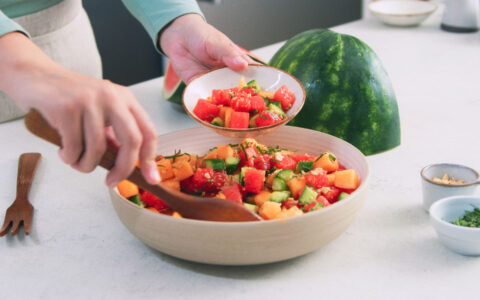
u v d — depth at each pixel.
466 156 1.40
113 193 1.03
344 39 1.41
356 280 0.97
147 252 1.08
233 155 1.20
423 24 2.52
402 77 1.95
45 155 1.49
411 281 0.96
